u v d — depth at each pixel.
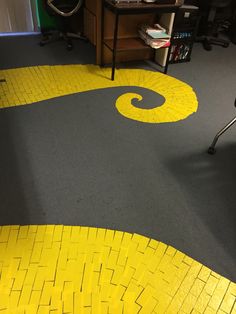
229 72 3.27
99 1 2.73
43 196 1.71
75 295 1.29
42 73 2.93
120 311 1.25
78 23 3.68
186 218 1.65
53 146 2.06
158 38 2.84
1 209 1.62
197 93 2.83
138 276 1.37
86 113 2.42
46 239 1.49
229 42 3.95
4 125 2.22
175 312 1.26
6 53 3.26
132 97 2.68
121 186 1.81
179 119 2.45
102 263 1.41
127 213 1.65
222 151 2.15
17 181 1.79
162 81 2.99
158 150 2.11
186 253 1.48
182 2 3.11
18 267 1.36
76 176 1.85
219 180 1.92
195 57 3.56
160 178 1.89
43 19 3.66
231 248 1.53
